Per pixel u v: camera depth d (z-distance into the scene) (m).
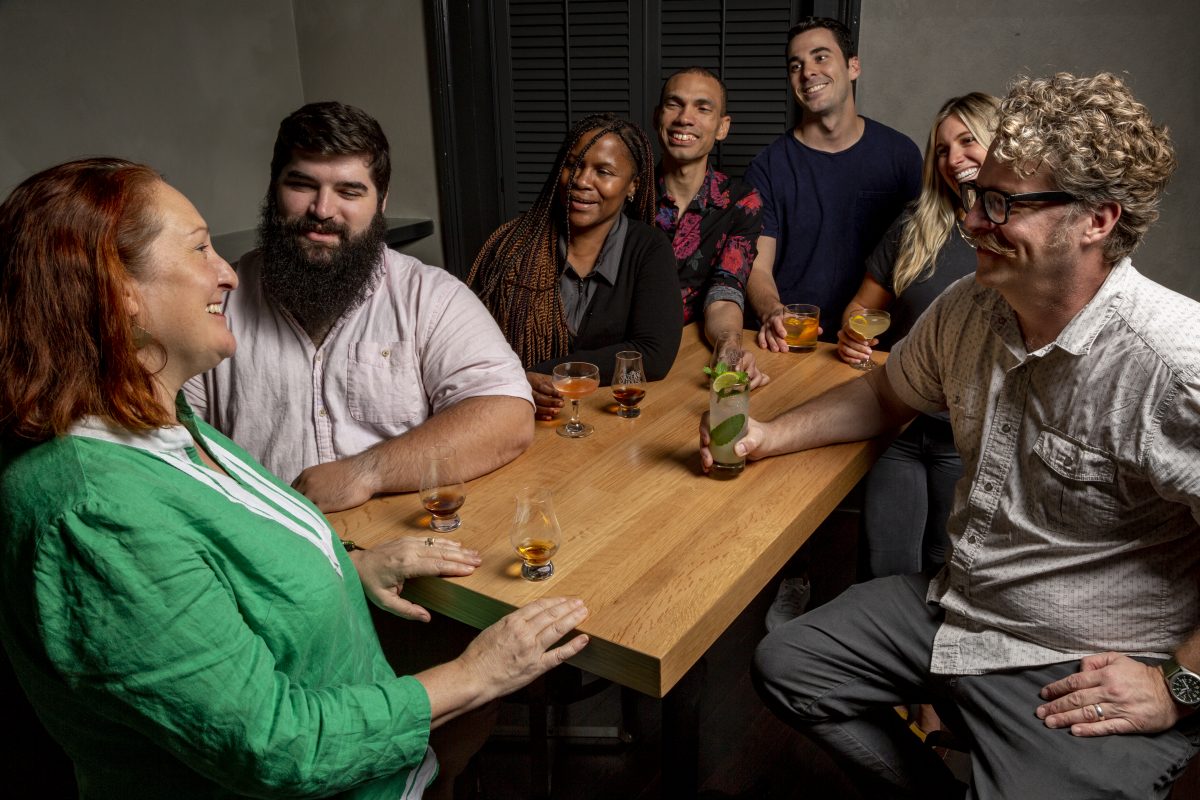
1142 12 2.92
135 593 0.88
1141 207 1.22
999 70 3.13
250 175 3.93
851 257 3.04
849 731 1.67
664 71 3.64
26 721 1.92
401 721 1.08
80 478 0.88
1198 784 1.96
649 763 2.09
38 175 0.93
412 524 1.50
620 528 1.49
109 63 3.29
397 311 1.73
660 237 2.31
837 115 2.93
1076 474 1.33
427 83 3.89
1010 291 1.33
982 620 1.49
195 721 0.92
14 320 0.88
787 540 1.50
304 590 1.04
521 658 1.18
